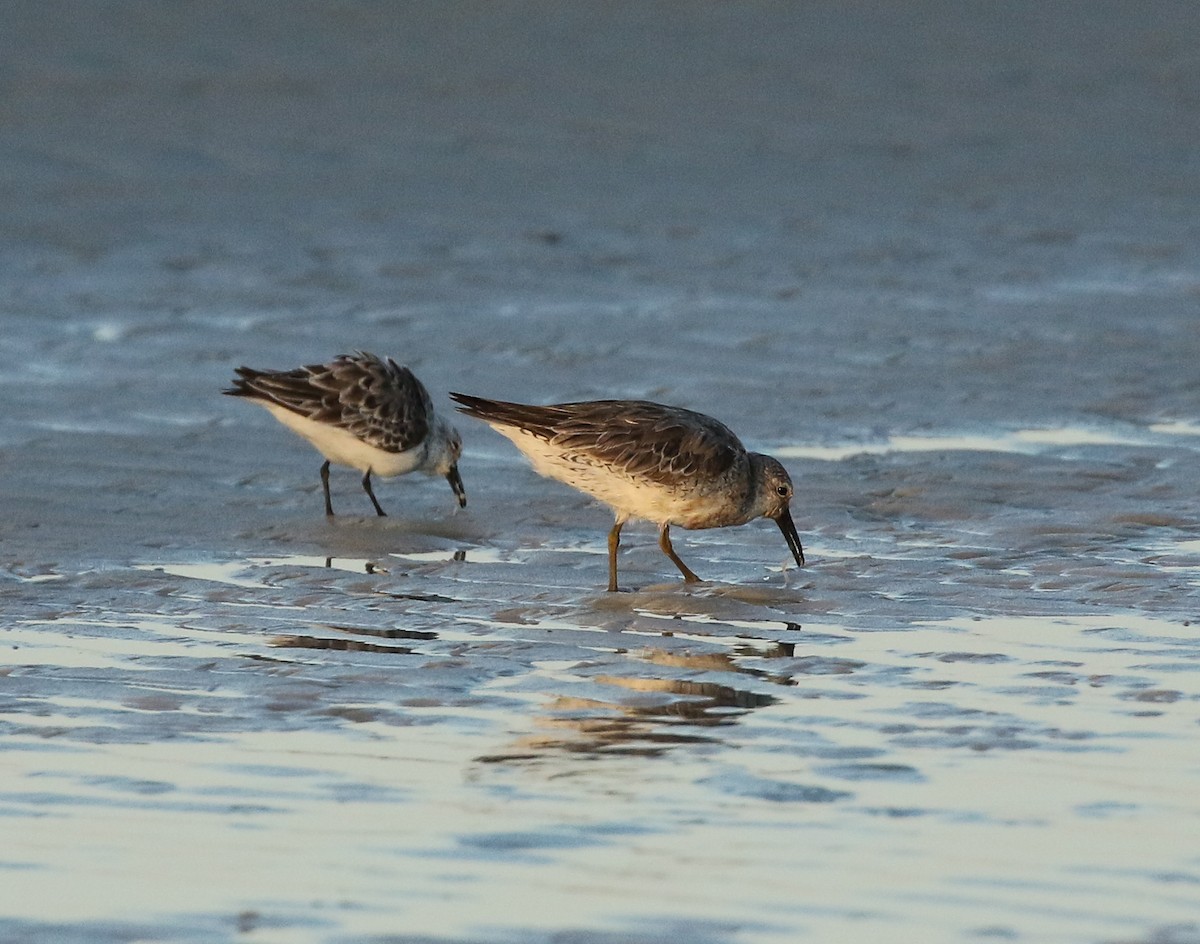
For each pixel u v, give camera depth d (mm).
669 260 23422
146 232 24234
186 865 8062
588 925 7492
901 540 13961
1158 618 11867
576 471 13227
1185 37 34438
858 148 28625
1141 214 25547
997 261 23438
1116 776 9055
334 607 12258
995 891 7789
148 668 10812
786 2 36812
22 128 28688
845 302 21656
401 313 21266
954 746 9484
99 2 36312
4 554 13398
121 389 18203
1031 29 35031
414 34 34875
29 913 7609
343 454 14945
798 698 10312
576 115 30188
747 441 16734
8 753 9406
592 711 10094
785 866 8039
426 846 8258
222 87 31406
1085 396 18109
